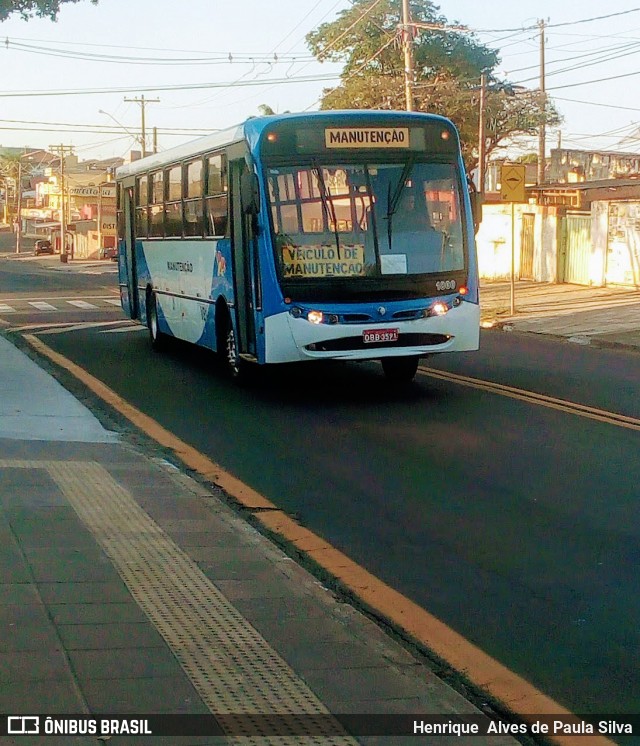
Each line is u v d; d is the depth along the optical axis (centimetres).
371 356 1277
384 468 977
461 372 1596
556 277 3372
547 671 526
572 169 5609
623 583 657
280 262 1258
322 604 600
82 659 495
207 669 490
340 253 1266
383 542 750
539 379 1515
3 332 2320
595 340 2052
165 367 1705
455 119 4594
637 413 1223
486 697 495
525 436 1103
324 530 782
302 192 1266
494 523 793
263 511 836
